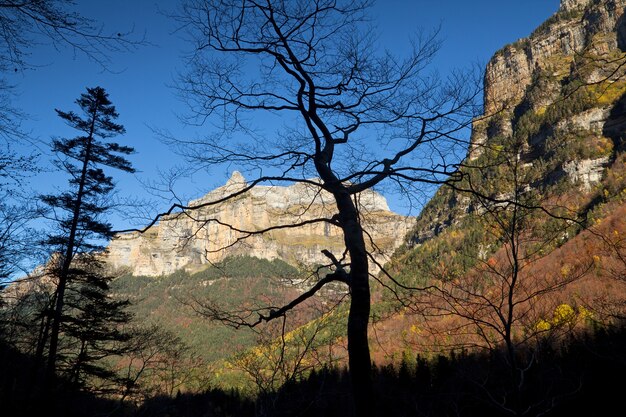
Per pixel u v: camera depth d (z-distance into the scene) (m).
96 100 21.81
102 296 22.77
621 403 11.08
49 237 18.12
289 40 5.75
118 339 22.00
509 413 7.23
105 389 21.81
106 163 21.55
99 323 22.42
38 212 11.34
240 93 6.00
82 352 21.88
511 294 6.85
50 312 18.61
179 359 22.23
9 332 19.08
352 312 4.45
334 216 5.30
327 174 5.35
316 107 5.89
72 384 20.89
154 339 22.06
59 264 19.47
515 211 6.59
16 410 16.39
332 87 5.93
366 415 4.05
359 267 4.60
